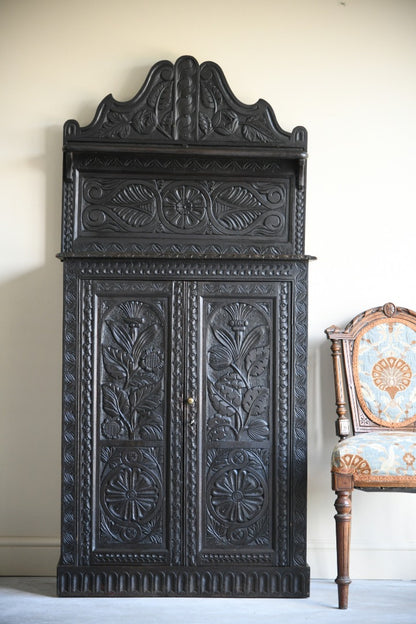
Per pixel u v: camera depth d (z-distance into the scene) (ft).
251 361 10.88
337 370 11.64
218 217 11.80
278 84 12.41
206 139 11.77
